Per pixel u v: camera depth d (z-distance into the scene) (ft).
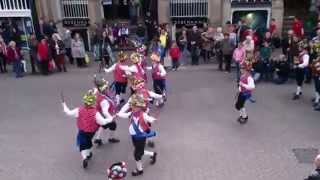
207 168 27.37
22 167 28.43
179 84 46.29
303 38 46.98
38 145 31.73
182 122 35.12
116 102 35.04
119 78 37.91
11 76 53.21
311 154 28.76
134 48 59.11
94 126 26.68
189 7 62.75
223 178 26.08
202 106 38.91
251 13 61.67
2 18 64.03
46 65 52.80
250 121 34.86
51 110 39.29
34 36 56.24
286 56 46.32
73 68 56.24
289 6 70.79
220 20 62.49
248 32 52.11
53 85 47.96
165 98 40.29
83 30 65.67
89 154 27.99
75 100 41.91
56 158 29.55
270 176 26.16
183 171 27.07
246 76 33.14
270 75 46.21
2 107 40.78
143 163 28.19
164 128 33.94
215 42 55.47
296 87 44.01
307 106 38.14
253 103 39.11
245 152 29.35
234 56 46.91
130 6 69.97
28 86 48.03
